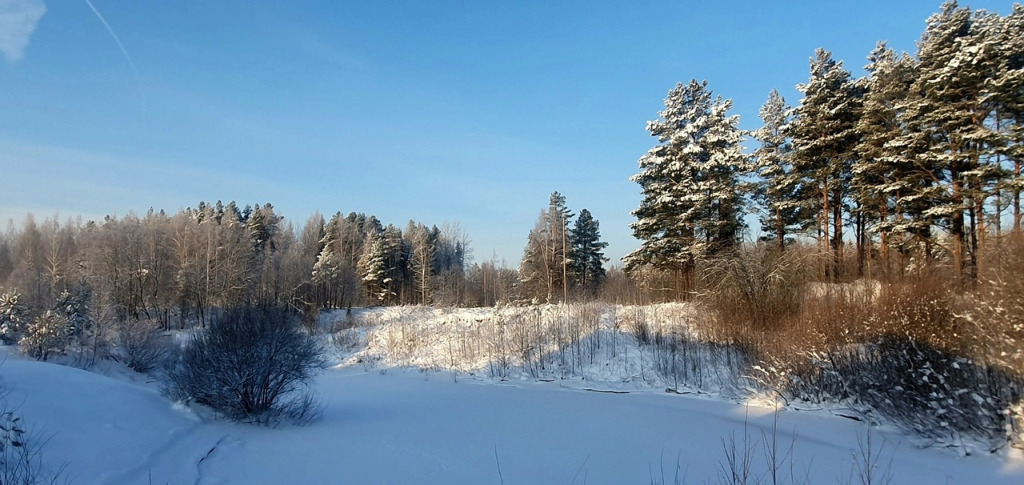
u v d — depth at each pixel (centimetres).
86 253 4344
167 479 655
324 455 835
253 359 1059
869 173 2450
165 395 1079
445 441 962
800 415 1203
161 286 4388
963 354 995
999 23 2050
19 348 2083
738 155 2625
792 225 2948
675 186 2758
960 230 2080
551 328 2300
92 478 601
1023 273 952
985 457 845
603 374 1812
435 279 6303
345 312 4975
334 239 7406
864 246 2658
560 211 5106
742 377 1521
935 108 2123
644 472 786
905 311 1136
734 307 1977
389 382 1931
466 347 2405
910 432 999
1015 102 1970
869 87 2583
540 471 785
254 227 7119
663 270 3003
